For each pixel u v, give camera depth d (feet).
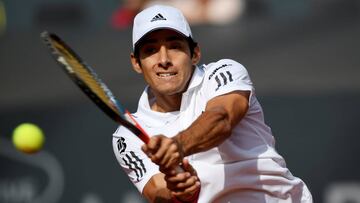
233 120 45.39
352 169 92.32
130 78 111.75
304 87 97.66
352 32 108.68
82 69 44.24
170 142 39.91
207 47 113.80
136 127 42.34
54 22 140.36
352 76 98.48
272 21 117.19
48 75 118.21
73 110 108.47
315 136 94.94
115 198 103.55
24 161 111.34
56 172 108.37
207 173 50.31
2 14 144.36
